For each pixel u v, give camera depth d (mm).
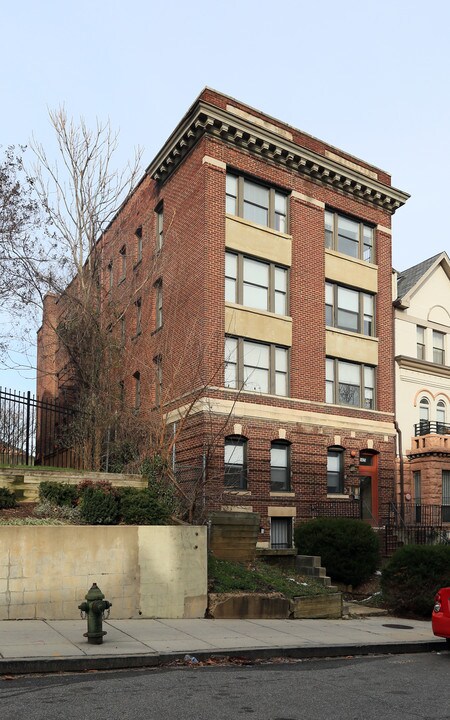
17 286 21484
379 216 29688
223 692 8570
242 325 24297
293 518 24422
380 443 27859
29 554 12484
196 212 24344
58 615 12602
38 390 35625
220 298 23656
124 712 7422
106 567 13219
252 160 25469
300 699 8352
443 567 17500
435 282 32812
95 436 21312
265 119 25891
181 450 23297
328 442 25984
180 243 25188
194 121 24234
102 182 22859
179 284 24922
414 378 30719
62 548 12812
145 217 28031
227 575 15656
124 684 8805
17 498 15461
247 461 23562
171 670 9859
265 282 25453
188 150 25344
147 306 26516
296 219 26453
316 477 25328
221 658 10734
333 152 27984
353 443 26859
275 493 24062
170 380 23344
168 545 14000
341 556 20438
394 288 30859
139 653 10109
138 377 25906
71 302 22672
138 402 25531
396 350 30359
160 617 13688
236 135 24672
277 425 24531
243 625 13555
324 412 26094
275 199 26312
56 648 10086
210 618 14242
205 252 23562
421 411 30906
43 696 8062
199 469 20719
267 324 25000
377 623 15633
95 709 7512
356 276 28438
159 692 8430
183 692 8484
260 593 15047
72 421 22750
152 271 24969
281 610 15133
